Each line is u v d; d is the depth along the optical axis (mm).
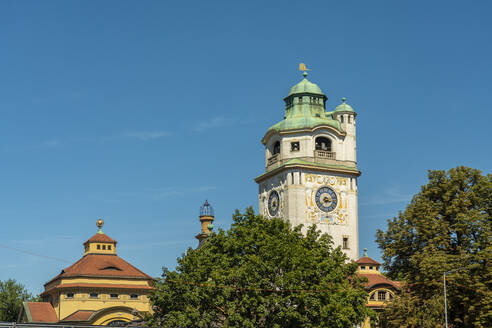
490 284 90812
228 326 85438
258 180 145500
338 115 144750
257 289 86375
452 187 99312
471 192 97062
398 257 100938
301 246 93188
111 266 145875
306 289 87688
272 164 142750
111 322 135000
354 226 138375
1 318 172125
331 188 138125
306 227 134625
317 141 141500
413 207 100250
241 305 87062
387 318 96438
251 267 87625
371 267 140250
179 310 89500
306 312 87750
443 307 89688
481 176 98750
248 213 98438
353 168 140500
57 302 142500
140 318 126125
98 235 152625
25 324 75312
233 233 95562
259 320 89750
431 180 101688
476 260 91250
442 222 96812
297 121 140625
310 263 89438
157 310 94375
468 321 90625
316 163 138250
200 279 89125
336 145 141125
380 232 102875
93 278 142250
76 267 146750
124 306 136125
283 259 89375
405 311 93875
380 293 133875
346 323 86938
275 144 145125
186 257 93375
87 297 140875
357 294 89875
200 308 88500
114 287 141875
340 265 94500
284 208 137000
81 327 76688
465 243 94938
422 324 91938
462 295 91625
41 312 142125
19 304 174000
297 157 139125
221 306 88312
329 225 136625
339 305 86562
